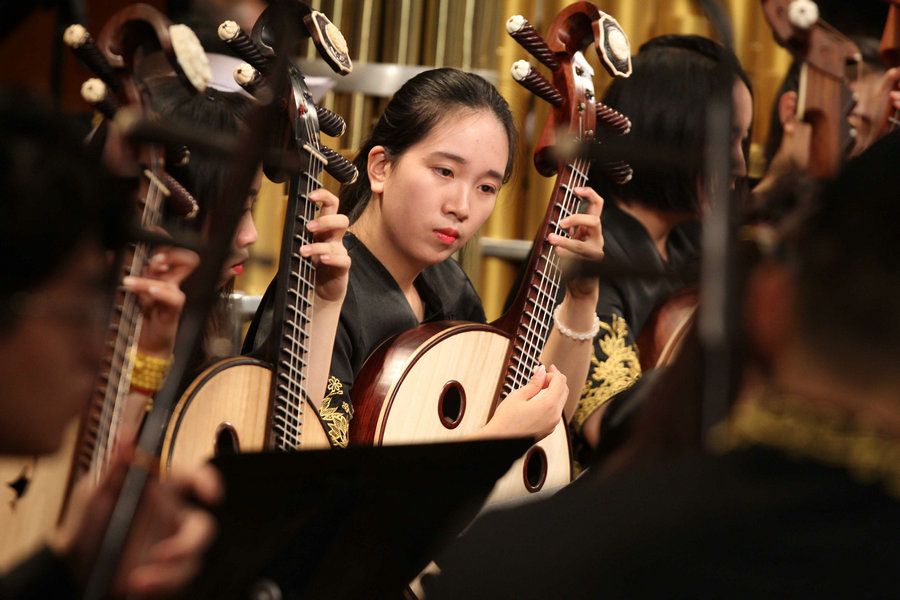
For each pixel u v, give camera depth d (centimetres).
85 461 252
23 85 200
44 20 445
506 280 666
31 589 200
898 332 160
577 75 403
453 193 384
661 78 443
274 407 311
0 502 244
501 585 167
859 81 351
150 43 289
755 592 153
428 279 428
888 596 149
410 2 629
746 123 431
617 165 402
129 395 271
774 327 182
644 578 158
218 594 222
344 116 622
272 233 534
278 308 323
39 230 185
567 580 162
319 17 340
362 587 246
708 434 187
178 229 296
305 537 229
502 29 643
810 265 169
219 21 443
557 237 383
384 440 353
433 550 250
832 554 152
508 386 383
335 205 334
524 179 658
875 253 162
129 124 201
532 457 390
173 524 208
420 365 364
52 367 195
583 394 415
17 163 185
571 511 171
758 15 664
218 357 325
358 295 383
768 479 161
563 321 401
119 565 203
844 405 163
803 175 276
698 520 160
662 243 462
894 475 157
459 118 384
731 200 202
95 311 197
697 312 207
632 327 436
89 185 194
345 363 368
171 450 275
